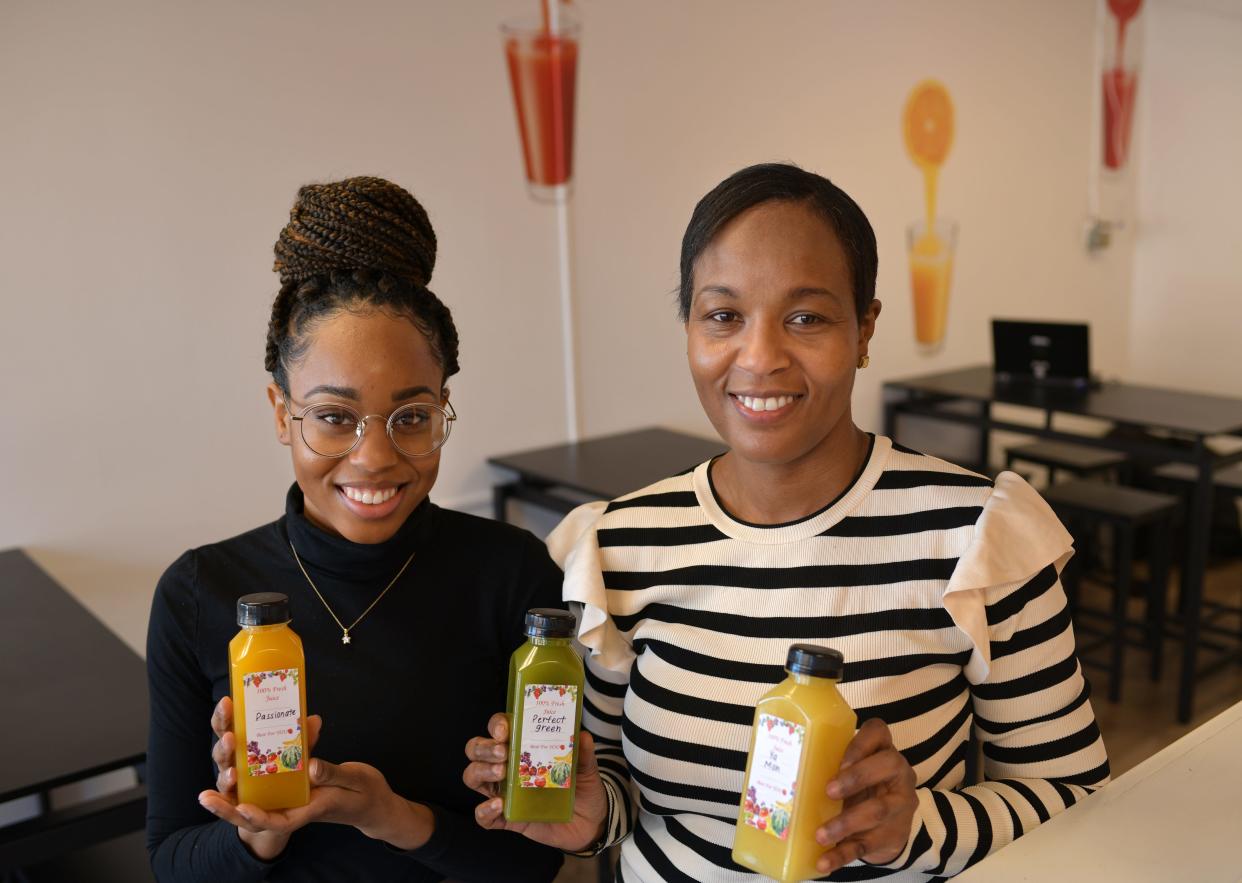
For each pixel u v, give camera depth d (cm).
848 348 95
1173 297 536
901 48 423
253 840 94
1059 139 493
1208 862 85
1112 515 346
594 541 110
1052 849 88
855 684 98
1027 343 422
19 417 260
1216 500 467
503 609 111
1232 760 102
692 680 101
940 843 92
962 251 464
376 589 107
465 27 313
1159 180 532
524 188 334
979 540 97
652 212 366
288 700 88
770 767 85
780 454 96
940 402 469
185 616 105
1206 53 502
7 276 253
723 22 370
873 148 422
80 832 160
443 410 101
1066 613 102
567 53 334
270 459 298
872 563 100
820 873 83
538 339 347
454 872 104
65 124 255
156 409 278
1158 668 364
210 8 271
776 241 92
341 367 95
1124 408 376
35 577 242
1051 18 475
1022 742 101
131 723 171
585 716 117
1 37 244
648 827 109
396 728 106
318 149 294
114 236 266
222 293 284
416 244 101
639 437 366
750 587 102
